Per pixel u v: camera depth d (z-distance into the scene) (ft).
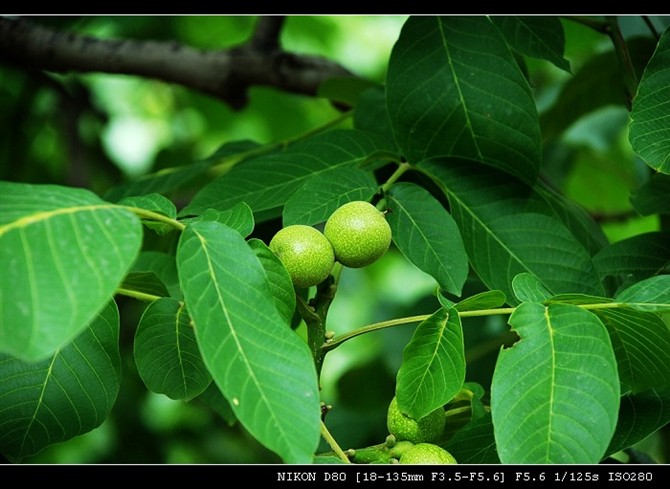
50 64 6.08
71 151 7.02
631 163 7.94
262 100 8.64
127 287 4.59
